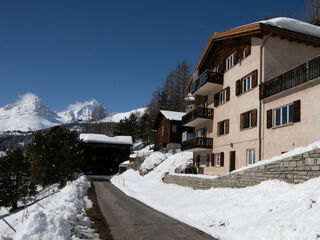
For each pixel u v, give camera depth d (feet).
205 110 87.45
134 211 45.75
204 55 90.79
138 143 276.62
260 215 30.50
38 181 110.32
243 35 66.95
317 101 44.93
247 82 67.72
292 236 21.93
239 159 67.67
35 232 20.70
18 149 118.11
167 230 31.65
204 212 40.11
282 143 52.49
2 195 110.01
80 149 126.31
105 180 127.24
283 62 62.85
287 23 63.52
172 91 244.22
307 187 31.40
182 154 119.34
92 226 32.99
